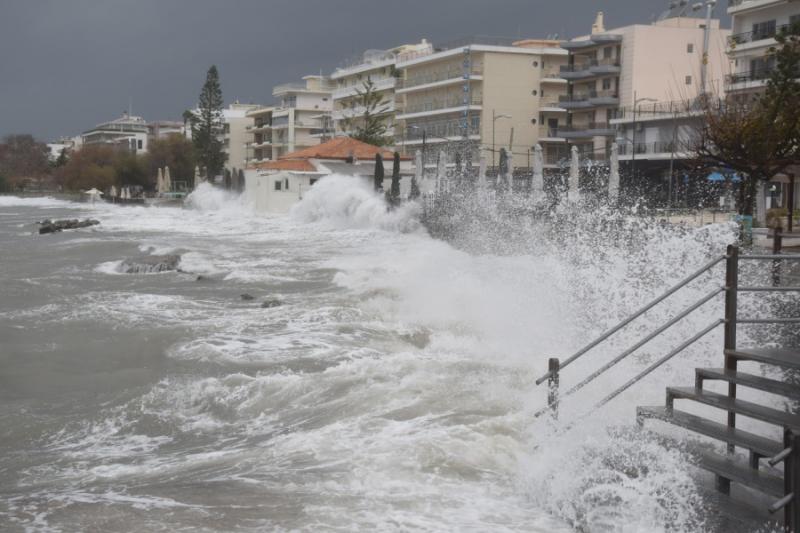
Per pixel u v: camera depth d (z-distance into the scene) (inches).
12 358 571.5
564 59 3565.5
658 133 2645.2
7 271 1184.8
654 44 3038.9
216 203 3636.8
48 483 317.7
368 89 3941.9
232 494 275.3
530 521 253.0
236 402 438.0
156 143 5841.5
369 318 701.9
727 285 289.0
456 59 3617.1
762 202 1437.0
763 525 233.6
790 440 211.5
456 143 3444.9
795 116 1075.9
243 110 6422.2
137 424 413.1
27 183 7313.0
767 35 2203.5
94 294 912.3
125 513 254.8
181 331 655.1
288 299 844.0
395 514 256.1
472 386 437.4
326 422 388.2
